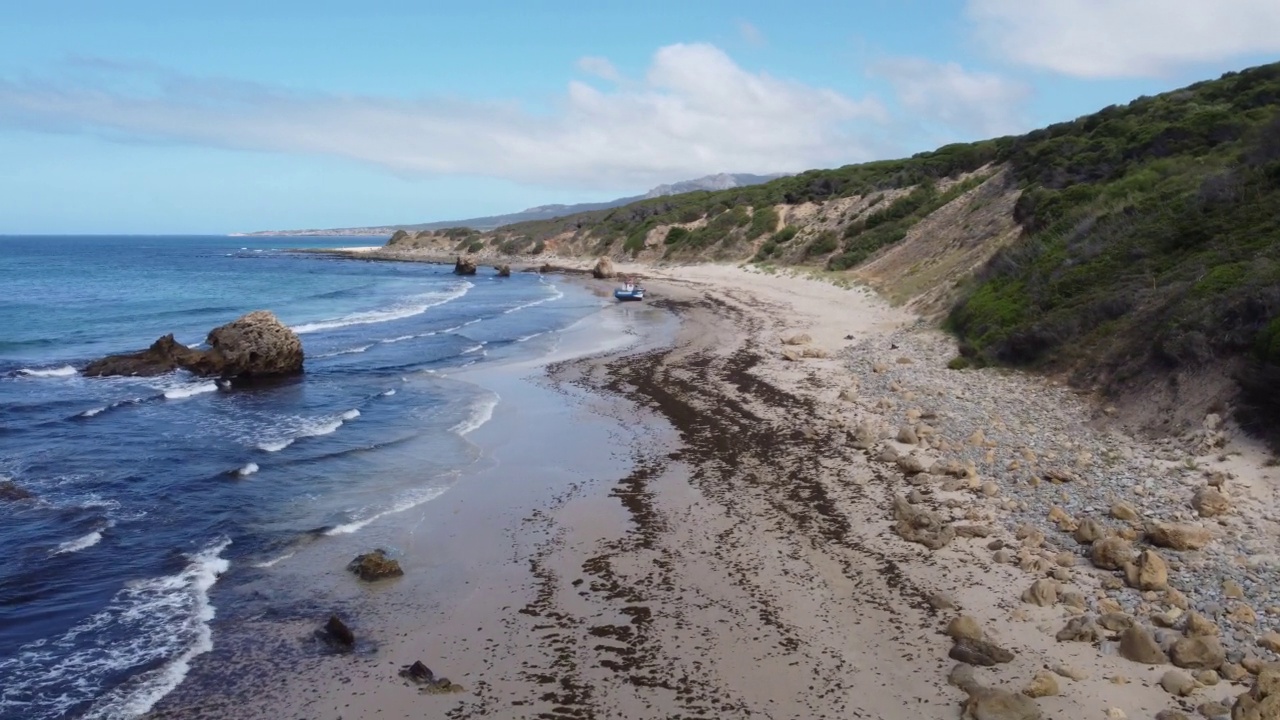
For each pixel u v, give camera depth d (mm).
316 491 15156
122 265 94375
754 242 70750
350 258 117875
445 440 18734
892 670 8578
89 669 9078
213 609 10531
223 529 13211
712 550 11914
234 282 69188
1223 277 16516
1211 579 9695
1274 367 12906
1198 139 30844
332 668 9086
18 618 10133
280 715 8219
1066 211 29297
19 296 52688
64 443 17969
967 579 10500
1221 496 11602
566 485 15336
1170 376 15891
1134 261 21641
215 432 19250
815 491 14219
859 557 11383
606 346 32219
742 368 26000
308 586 11195
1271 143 22422
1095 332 19891
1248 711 6891
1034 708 7496
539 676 8773
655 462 16516
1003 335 23094
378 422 20469
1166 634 8617
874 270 47906
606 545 12328
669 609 10164
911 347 26969
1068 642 8789
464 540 12789
